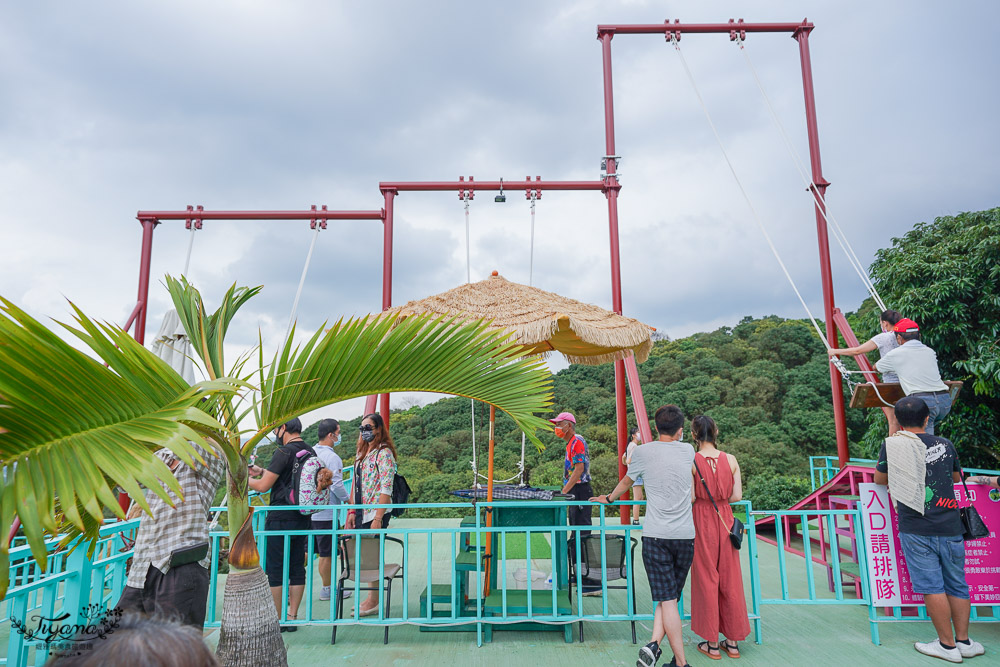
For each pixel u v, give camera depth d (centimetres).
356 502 452
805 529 399
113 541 427
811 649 375
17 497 143
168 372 197
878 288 751
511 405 296
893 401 482
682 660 324
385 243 841
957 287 636
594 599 494
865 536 396
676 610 331
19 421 154
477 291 440
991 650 372
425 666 348
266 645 243
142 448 162
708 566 361
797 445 1838
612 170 824
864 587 397
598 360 512
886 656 363
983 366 596
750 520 397
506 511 420
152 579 268
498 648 376
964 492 372
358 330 260
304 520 424
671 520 334
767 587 534
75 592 321
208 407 238
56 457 155
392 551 685
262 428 261
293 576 423
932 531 362
